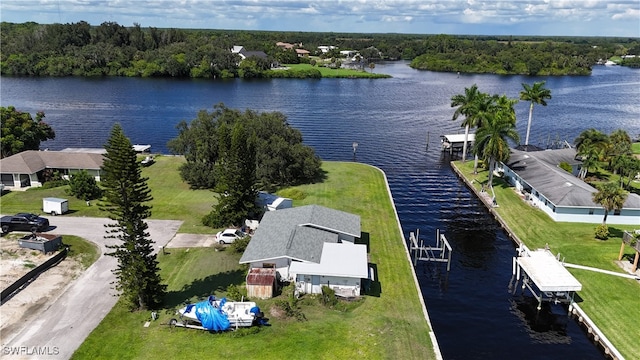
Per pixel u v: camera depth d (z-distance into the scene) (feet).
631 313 129.29
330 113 460.14
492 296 147.13
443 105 513.86
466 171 273.13
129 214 113.70
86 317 117.60
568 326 131.64
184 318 116.67
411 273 148.66
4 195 208.03
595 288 141.49
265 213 172.65
